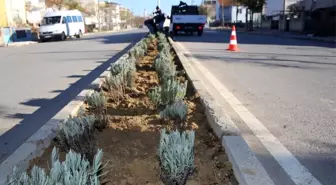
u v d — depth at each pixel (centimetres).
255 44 1931
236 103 563
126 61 709
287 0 4644
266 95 621
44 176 207
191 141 269
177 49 1341
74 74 952
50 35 3138
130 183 276
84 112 418
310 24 3469
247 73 880
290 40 2342
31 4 4822
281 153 352
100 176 253
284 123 453
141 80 695
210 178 284
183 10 2991
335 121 461
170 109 371
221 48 1631
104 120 382
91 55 1503
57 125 371
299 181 294
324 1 3344
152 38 1694
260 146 370
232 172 292
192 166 262
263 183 262
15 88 757
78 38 3497
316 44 1912
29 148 317
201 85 609
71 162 222
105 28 7650
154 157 315
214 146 346
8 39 2988
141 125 398
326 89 667
